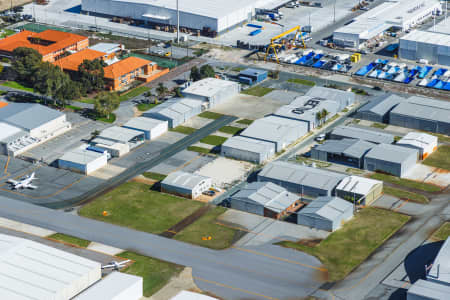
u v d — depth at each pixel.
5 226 161.50
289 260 148.62
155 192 179.50
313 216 160.50
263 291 137.88
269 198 170.00
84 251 151.62
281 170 184.12
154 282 140.25
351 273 143.50
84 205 172.75
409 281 139.75
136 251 152.25
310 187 176.00
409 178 187.00
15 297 124.81
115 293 128.50
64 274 132.62
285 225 163.12
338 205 164.88
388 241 155.38
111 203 173.62
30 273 132.25
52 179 186.00
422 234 158.00
